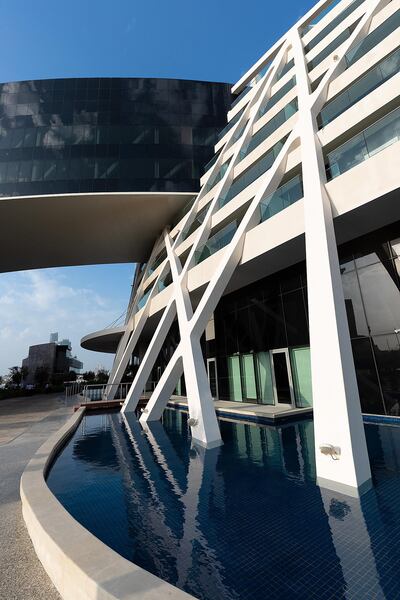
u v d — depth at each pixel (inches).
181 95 933.2
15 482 219.9
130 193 808.3
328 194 344.8
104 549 109.3
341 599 102.3
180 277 534.3
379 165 309.1
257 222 446.9
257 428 389.7
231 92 965.2
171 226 966.4
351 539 135.8
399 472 206.2
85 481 229.6
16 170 815.7
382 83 402.9
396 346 350.0
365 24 489.4
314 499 177.3
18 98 882.8
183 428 423.8
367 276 380.5
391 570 115.0
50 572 116.5
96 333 1256.2
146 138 871.1
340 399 207.2
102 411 680.4
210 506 177.3
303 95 445.7
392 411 346.9
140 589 87.4
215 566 123.0
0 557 131.6
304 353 475.8
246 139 646.5
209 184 759.1
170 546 138.6
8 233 917.2
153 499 191.5
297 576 114.8
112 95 901.8
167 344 1076.5
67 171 820.6
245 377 599.8
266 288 550.0
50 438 335.0
